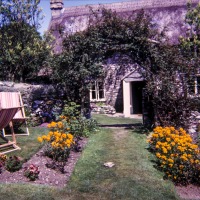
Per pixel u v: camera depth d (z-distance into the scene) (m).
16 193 4.91
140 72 10.69
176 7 19.11
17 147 7.24
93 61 10.81
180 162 6.11
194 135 9.52
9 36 16.64
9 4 16.50
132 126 12.15
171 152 6.41
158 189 5.52
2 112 6.78
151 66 10.33
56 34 20.44
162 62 10.02
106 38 10.62
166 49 10.10
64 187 5.38
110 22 10.34
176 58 9.95
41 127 10.54
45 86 13.62
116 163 6.79
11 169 5.76
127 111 18.08
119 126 12.45
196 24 15.31
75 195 5.07
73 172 6.12
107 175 6.02
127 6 20.94
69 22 21.12
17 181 5.42
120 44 10.55
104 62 11.30
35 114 11.54
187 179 6.05
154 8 19.70
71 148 7.44
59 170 6.08
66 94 11.98
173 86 9.74
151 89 9.96
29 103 12.53
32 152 6.98
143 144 8.66
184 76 9.84
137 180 5.83
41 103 12.27
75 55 10.80
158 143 6.79
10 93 9.29
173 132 7.64
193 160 6.16
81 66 10.60
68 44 10.88
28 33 17.09
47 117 11.61
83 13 21.52
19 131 9.62
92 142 8.70
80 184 5.54
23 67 17.22
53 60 11.11
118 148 8.13
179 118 9.81
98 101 19.33
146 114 11.51
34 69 16.86
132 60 11.33
